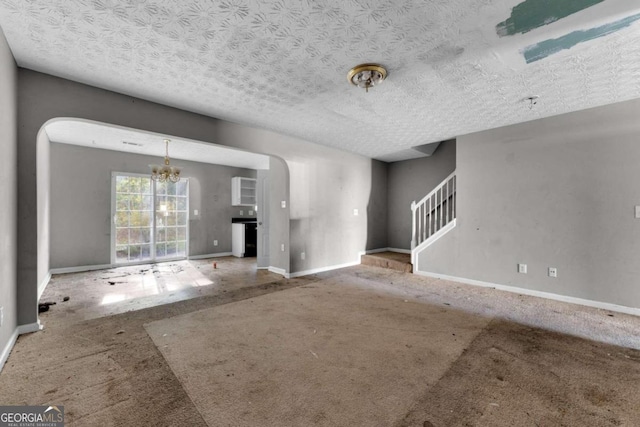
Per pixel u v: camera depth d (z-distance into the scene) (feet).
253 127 12.98
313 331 8.48
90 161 17.06
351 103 10.18
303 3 5.31
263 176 18.03
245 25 5.98
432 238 15.37
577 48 6.72
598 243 10.57
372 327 8.78
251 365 6.59
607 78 8.25
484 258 13.43
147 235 19.57
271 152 13.91
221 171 23.08
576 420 4.87
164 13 5.60
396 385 5.86
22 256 7.97
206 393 5.57
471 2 5.24
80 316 9.61
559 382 5.95
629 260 9.98
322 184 16.89
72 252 16.55
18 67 7.70
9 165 6.98
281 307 10.61
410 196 20.22
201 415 4.98
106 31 6.19
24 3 5.27
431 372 6.32
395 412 5.07
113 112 9.14
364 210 19.60
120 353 7.09
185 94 9.43
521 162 12.34
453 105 10.35
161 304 10.95
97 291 12.73
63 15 5.65
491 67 7.64
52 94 8.17
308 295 12.15
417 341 7.83
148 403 5.27
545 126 11.71
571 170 11.13
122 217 18.47
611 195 10.31
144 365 6.55
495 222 13.07
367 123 12.41
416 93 9.32
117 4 5.32
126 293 12.44
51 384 5.80
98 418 4.88
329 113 11.19
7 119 6.73
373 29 6.10
